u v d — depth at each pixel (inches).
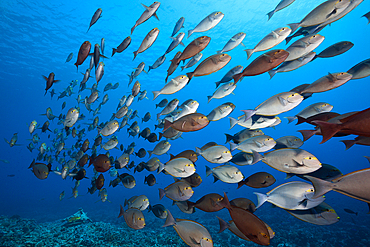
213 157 139.8
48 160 363.6
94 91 320.2
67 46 1413.6
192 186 137.2
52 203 1507.1
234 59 1756.9
